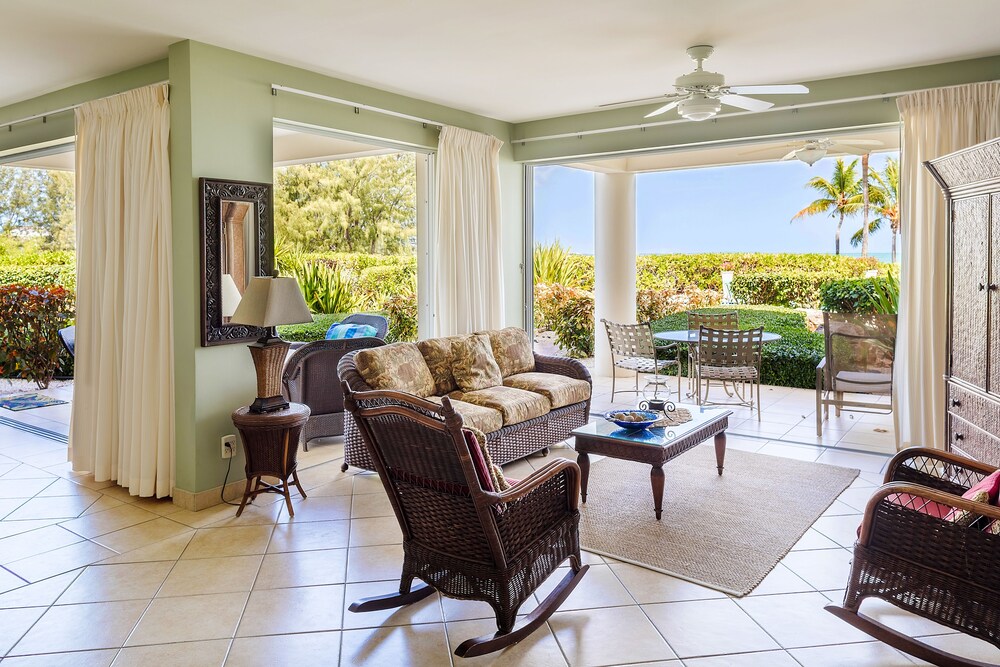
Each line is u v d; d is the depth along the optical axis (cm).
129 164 410
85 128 439
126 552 332
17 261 945
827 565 309
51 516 382
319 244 1120
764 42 404
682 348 884
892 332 511
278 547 337
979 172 322
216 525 366
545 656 239
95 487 433
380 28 369
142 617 269
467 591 253
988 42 409
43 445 536
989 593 217
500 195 632
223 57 398
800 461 470
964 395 348
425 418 231
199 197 385
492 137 607
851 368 532
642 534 344
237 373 410
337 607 277
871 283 886
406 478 262
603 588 289
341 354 512
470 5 337
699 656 238
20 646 249
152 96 394
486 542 245
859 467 456
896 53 430
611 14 352
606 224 801
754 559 314
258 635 255
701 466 460
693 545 330
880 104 478
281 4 331
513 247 662
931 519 227
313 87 459
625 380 816
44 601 283
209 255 388
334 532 355
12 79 459
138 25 357
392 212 1163
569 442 539
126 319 411
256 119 420
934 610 228
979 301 331
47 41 381
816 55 433
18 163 686
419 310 595
